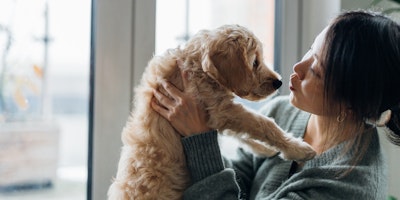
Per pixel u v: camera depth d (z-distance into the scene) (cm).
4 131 156
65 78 157
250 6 185
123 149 125
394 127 125
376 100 112
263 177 131
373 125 119
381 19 117
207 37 124
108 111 144
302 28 180
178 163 119
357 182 109
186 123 117
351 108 114
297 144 125
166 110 120
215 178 112
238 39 122
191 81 121
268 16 182
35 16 151
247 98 131
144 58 147
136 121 124
